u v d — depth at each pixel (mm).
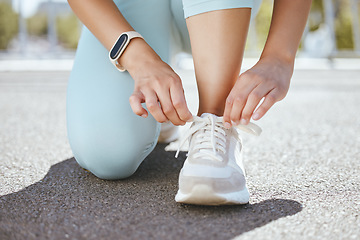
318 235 742
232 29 905
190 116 860
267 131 1938
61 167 1253
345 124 2096
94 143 1035
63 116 2414
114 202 926
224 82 930
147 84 876
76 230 765
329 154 1429
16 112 2574
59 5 10492
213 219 817
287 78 891
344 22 10711
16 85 4535
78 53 1159
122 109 1036
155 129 1086
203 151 889
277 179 1122
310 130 1942
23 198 956
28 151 1484
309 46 10000
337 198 952
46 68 7492
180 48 1397
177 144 1584
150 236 736
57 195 978
